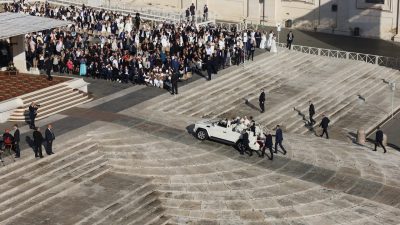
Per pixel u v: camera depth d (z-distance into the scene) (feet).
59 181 104.53
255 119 142.00
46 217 94.79
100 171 109.60
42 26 152.46
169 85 151.64
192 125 132.16
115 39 170.19
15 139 107.86
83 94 143.43
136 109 138.10
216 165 114.73
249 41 174.91
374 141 132.36
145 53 160.45
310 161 118.11
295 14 228.22
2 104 128.88
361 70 180.04
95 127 126.00
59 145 115.65
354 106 159.22
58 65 162.09
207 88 153.99
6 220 93.04
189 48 165.78
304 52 187.21
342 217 99.04
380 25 213.25
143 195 103.30
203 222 98.32
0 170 104.42
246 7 235.61
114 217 96.58
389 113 155.43
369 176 112.78
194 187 107.04
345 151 125.80
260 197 104.22
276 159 118.52
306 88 164.14
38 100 135.44
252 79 164.25
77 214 95.96
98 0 227.61
